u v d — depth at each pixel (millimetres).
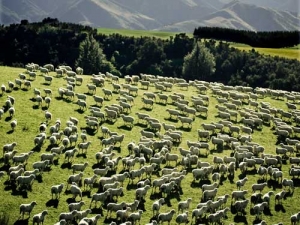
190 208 39250
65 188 40375
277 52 176125
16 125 51406
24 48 179625
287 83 142500
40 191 39344
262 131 60344
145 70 174625
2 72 69625
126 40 199000
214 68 161625
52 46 186250
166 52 188625
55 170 43062
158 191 41812
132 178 42594
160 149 50344
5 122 51844
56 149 45594
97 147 49406
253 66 158625
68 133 50250
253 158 48906
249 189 44219
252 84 150875
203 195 40844
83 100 61062
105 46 195625
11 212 35781
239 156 49375
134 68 175750
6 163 42875
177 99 66750
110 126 55750
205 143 51469
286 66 153875
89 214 36594
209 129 57406
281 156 52938
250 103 68562
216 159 46875
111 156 46000
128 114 60250
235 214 39594
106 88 69812
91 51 160375
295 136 59594
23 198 37844
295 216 38281
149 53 179000
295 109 68812
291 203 42781
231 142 53438
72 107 59812
